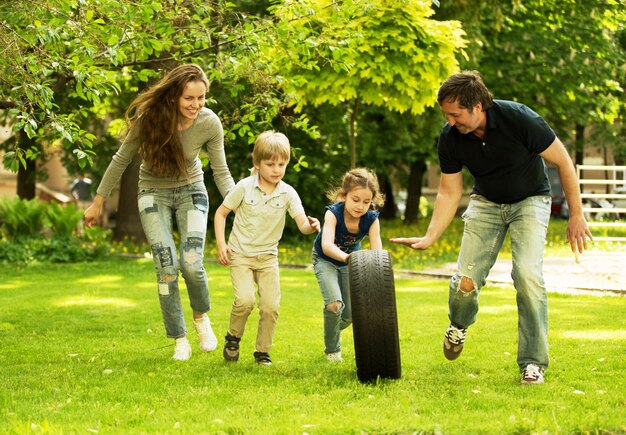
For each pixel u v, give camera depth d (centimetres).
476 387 660
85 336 975
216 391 651
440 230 716
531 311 677
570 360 782
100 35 914
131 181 2528
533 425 525
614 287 1456
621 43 3250
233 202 766
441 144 701
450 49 1730
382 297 664
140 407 600
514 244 686
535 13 2867
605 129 3709
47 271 1856
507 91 2852
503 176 677
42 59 842
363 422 540
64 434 526
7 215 2144
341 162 2825
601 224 1814
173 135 755
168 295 791
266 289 770
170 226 799
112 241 2527
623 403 603
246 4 2262
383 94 1800
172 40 1079
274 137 759
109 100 2622
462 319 729
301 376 715
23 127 774
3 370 756
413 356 816
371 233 769
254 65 1052
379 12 1641
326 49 1053
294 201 766
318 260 791
